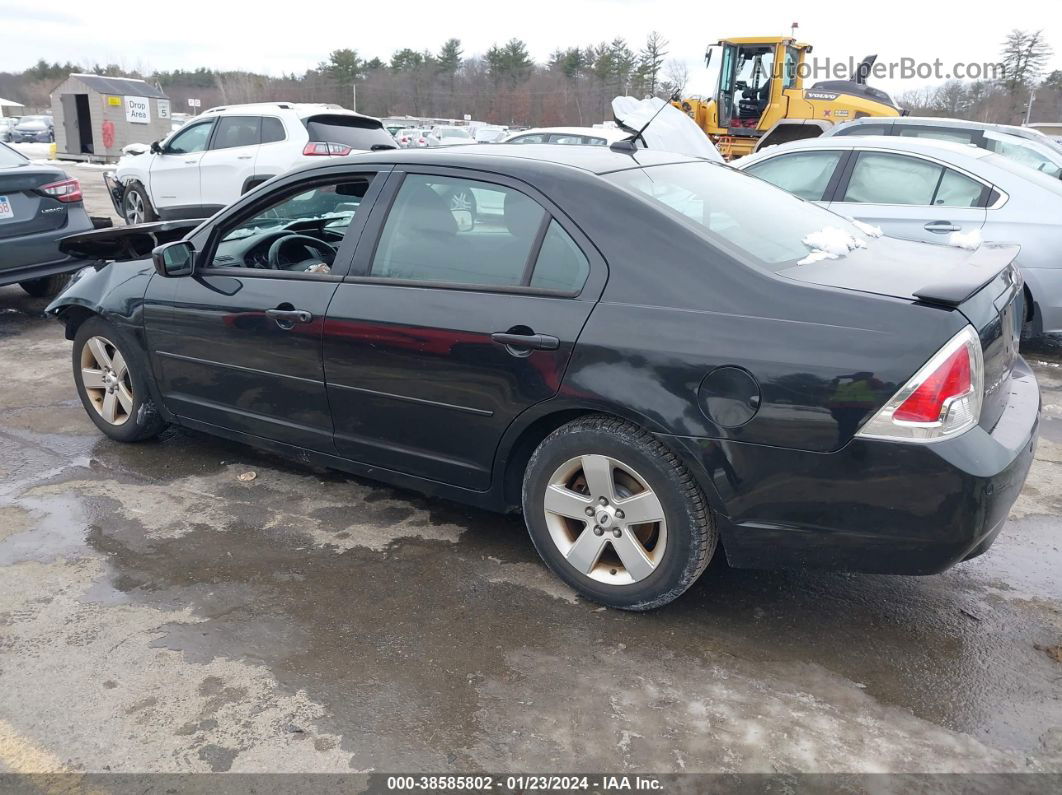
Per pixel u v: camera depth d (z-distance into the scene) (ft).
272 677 8.68
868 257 9.95
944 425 7.88
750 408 8.39
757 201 11.05
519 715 8.18
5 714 8.14
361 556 11.19
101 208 48.21
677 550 9.20
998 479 8.02
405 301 10.50
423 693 8.47
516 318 9.63
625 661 9.02
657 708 8.29
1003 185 19.63
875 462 8.03
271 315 11.64
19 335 22.29
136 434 14.42
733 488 8.65
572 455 9.66
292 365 11.68
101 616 9.71
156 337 13.34
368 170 11.33
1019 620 9.88
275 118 33.27
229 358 12.43
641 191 9.79
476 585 10.50
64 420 16.08
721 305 8.69
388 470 11.45
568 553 10.06
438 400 10.39
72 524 11.94
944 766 7.57
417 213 10.76
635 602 9.66
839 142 21.42
